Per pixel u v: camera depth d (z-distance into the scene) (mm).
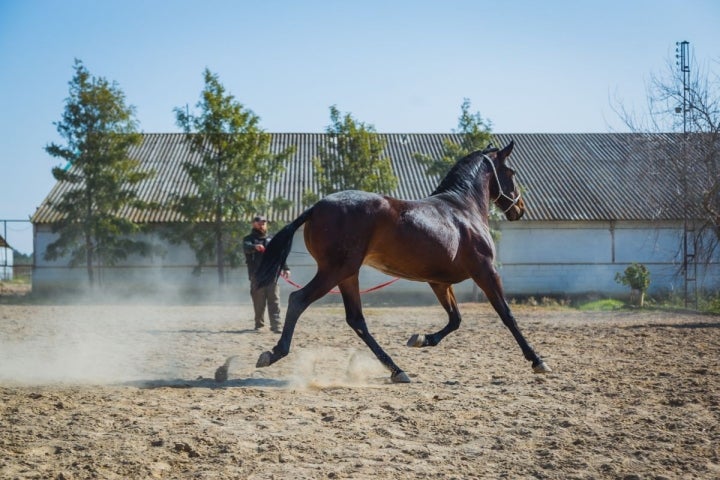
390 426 6051
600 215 33000
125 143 31734
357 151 29766
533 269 32969
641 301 26547
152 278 32469
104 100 31406
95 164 31062
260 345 12211
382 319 19344
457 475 4863
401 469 4949
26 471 4738
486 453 5371
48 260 31453
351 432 5844
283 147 39000
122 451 5211
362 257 7996
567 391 7656
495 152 10016
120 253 31484
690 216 24719
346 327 16219
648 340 12711
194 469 4914
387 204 8148
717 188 21812
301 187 35469
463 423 6203
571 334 13922
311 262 31719
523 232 33094
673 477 4859
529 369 9297
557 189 35375
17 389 7520
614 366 9484
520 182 36125
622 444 5602
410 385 8117
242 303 27594
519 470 4992
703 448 5492
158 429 5789
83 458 5047
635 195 34500
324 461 5102
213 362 10117
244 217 30875
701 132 22031
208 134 30500
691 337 13242
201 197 30453
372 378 8711
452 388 7887
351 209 7988
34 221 32438
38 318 18688
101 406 6629
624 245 33344
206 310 22719
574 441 5664
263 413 6449
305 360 10188
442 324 17219
